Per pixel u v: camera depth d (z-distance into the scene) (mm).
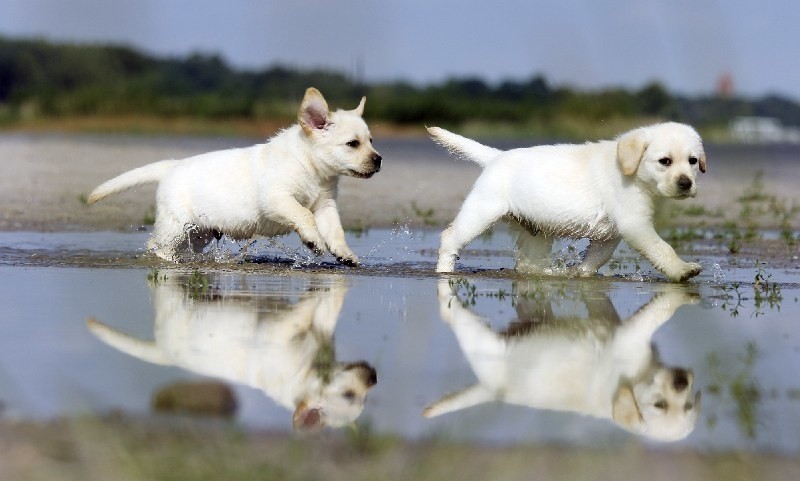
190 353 7586
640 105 38781
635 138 11477
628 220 11781
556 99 47625
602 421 6223
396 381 6949
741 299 10617
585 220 11914
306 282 11359
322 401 6430
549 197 11867
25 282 10820
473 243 16359
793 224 19453
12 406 6148
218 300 9906
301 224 12828
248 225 13234
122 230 16688
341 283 11320
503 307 9852
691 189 11406
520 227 12586
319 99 12953
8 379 6727
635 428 6090
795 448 5801
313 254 13633
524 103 51531
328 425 5941
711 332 8789
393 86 52938
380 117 50344
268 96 53688
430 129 12969
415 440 5723
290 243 15305
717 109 38125
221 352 7641
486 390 6812
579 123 41062
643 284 11758
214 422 5934
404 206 20922
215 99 52594
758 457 5660
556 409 6438
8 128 48281
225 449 5395
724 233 17844
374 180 25172
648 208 11789
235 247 14547
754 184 25312
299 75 53500
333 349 7809
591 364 7586
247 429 5824
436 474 5184
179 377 6871
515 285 11414
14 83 57062
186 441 5535
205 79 57438
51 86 54000
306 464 5266
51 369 7012
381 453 5434
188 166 13492
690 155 11516
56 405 6180
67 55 56562
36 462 5254
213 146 34844
